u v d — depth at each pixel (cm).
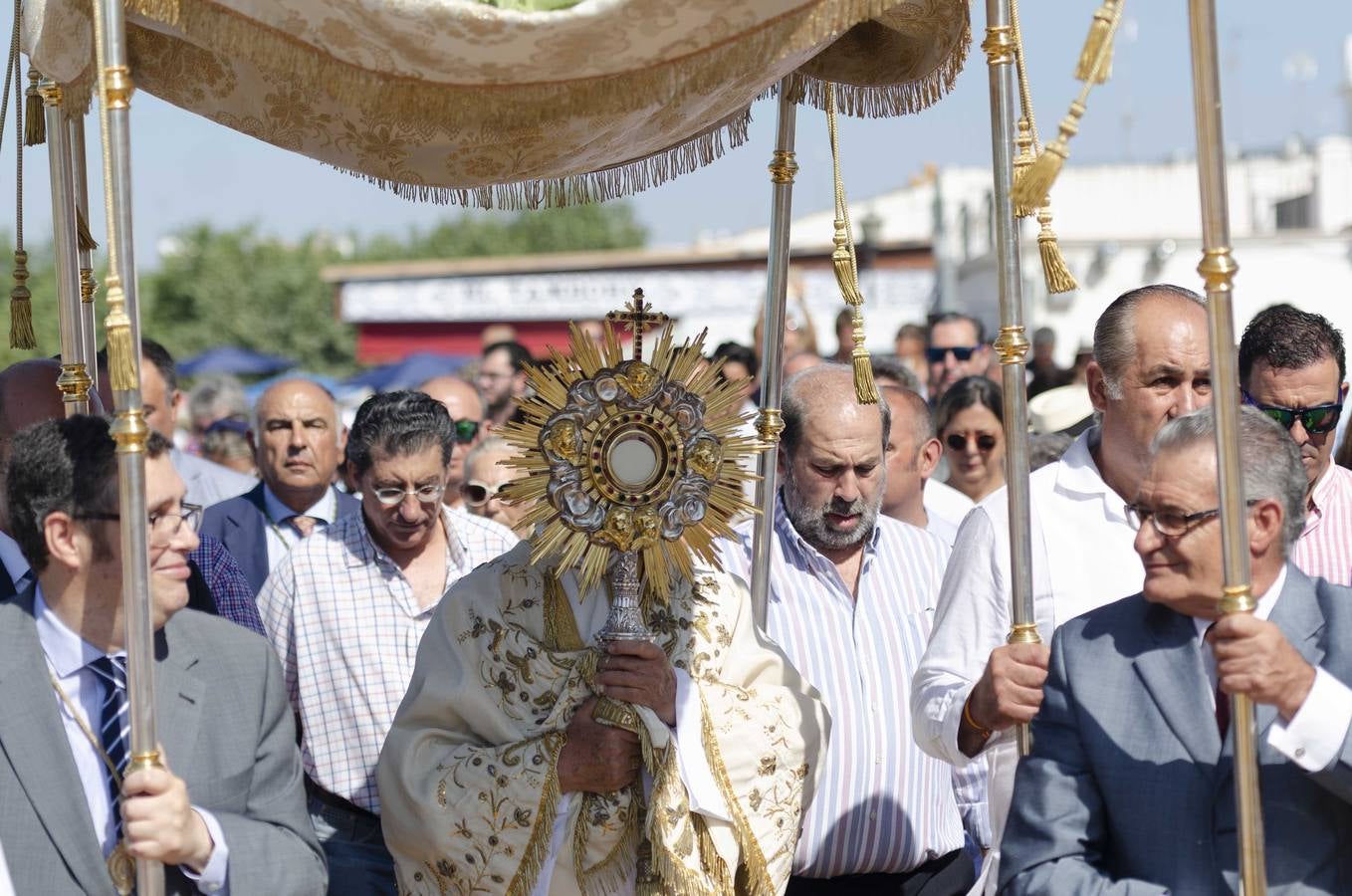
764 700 427
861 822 496
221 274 5591
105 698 375
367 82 380
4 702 365
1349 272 2419
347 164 418
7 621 374
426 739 418
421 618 559
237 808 381
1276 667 326
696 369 423
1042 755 369
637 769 412
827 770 498
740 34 386
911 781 506
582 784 406
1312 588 361
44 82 442
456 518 586
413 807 411
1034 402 854
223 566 522
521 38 378
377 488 547
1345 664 348
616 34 382
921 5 412
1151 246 2455
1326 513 504
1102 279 2461
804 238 4572
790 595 516
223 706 385
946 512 750
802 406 518
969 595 450
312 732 546
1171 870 348
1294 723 328
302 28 369
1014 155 391
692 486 415
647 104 393
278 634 557
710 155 473
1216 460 339
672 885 398
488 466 697
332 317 5597
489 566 437
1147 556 352
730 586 443
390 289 3209
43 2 385
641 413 414
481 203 460
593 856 409
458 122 392
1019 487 389
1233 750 341
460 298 3206
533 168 415
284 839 380
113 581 368
